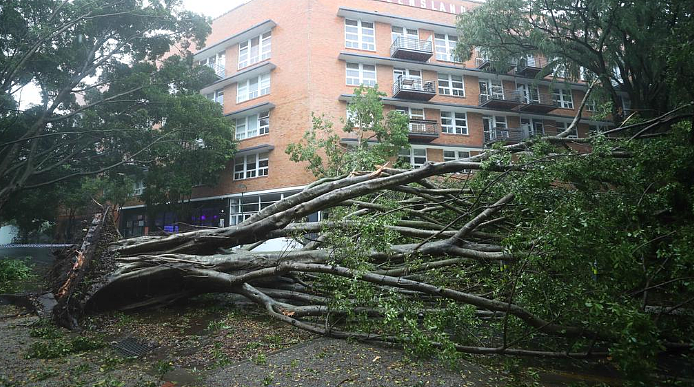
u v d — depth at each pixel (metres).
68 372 3.89
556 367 4.29
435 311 4.90
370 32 25.62
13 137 15.36
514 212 6.21
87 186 25.64
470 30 17.06
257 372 3.89
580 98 29.45
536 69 27.06
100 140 17.41
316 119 19.06
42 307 6.62
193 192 26.88
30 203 18.61
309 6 24.25
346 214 7.29
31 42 14.16
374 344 4.89
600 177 5.94
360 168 11.80
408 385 3.56
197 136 19.44
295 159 18.64
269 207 7.59
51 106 15.44
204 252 8.26
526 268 4.30
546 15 15.80
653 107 14.29
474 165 6.43
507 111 27.12
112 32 16.94
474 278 6.34
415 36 26.55
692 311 4.57
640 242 4.62
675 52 7.01
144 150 18.05
